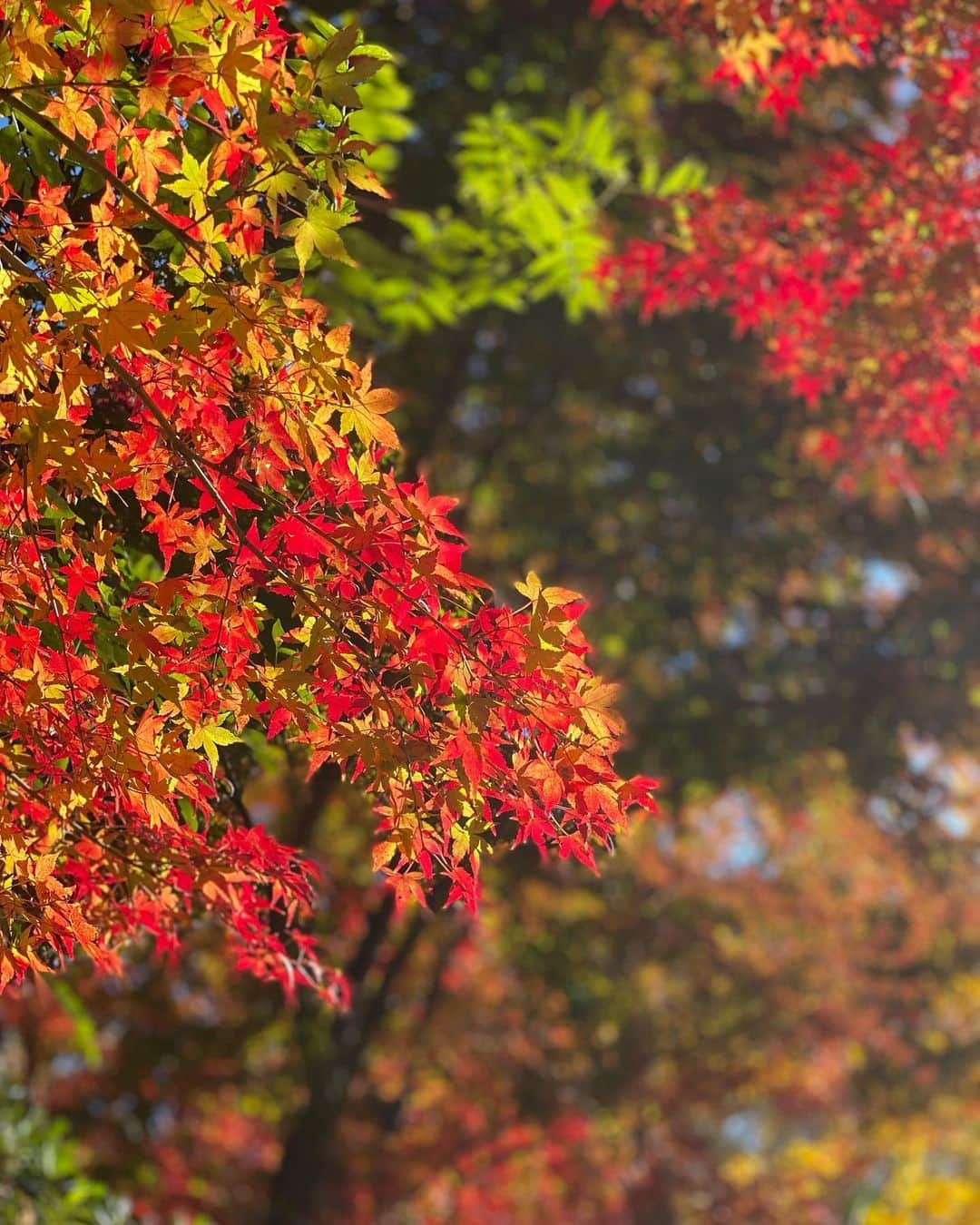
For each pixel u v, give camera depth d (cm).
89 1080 1362
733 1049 1802
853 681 1366
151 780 256
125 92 253
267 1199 1493
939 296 495
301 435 242
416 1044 1614
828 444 693
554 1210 1828
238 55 221
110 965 333
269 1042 1488
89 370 229
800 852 1744
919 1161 2145
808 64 497
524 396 1299
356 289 596
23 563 246
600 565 1368
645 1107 1811
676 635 1384
